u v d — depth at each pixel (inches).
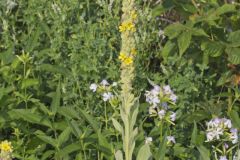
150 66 241.3
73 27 227.6
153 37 238.1
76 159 182.5
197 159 186.1
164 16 260.7
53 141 181.8
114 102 192.7
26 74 206.7
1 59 215.5
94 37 221.5
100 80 213.9
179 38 200.1
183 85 206.4
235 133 184.5
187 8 210.4
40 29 232.4
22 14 256.5
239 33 208.8
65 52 226.1
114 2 248.5
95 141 181.8
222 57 216.2
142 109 198.7
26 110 190.9
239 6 228.4
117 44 231.8
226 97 221.9
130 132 138.3
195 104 207.8
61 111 192.2
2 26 243.9
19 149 191.0
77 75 211.0
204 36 205.3
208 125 187.2
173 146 191.6
